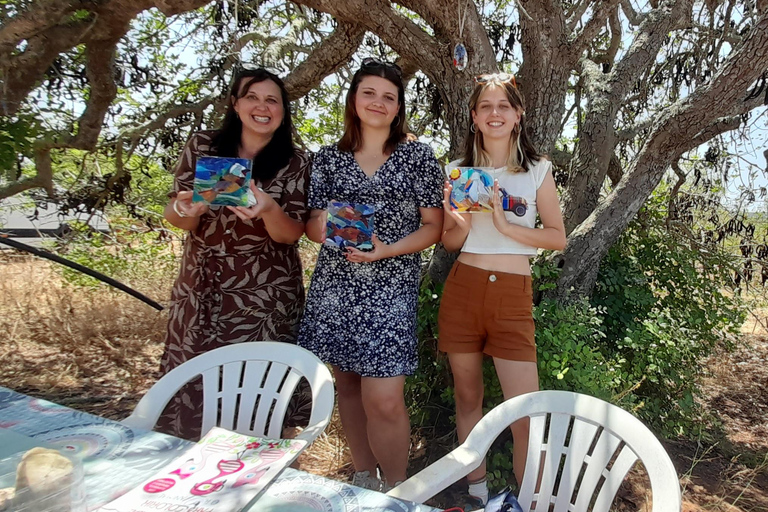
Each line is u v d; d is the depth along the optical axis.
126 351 4.62
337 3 2.86
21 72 2.89
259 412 1.62
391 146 2.23
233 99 2.26
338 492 1.13
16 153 3.03
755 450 3.51
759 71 2.73
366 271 2.20
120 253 5.98
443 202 2.20
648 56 3.72
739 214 4.46
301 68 3.54
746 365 4.94
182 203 2.02
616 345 3.38
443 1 2.64
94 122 3.61
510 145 2.25
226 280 2.25
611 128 3.63
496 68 2.89
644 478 2.98
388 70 2.14
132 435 1.36
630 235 3.85
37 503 0.92
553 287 3.04
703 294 3.69
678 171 4.36
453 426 2.95
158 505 1.02
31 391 3.86
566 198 3.71
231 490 1.06
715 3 4.03
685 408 3.36
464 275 2.28
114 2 2.76
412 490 1.27
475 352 2.29
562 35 3.02
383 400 2.17
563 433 1.38
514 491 2.49
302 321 2.33
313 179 2.27
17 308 4.91
